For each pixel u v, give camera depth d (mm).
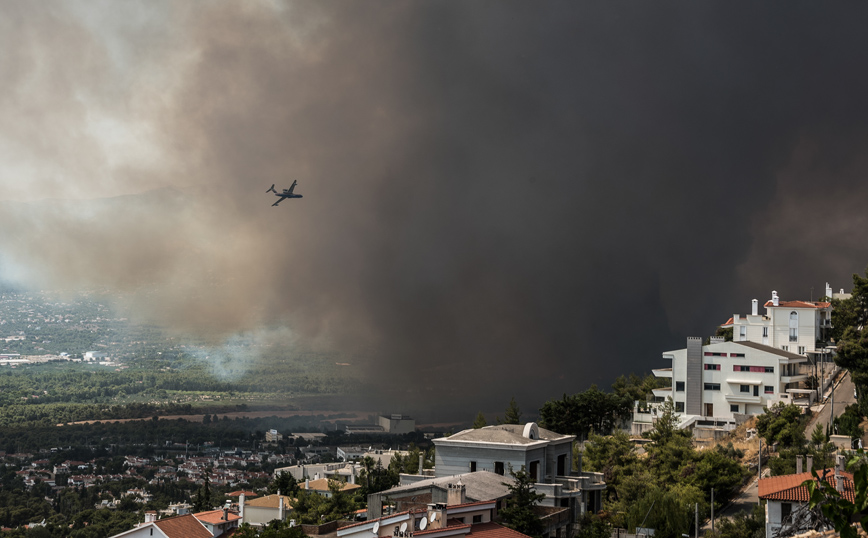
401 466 154250
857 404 134750
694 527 93875
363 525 61188
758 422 134125
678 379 166250
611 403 149625
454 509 65250
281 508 132250
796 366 167500
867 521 17688
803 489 69250
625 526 91750
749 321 183875
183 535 94438
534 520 73062
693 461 109812
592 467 113812
